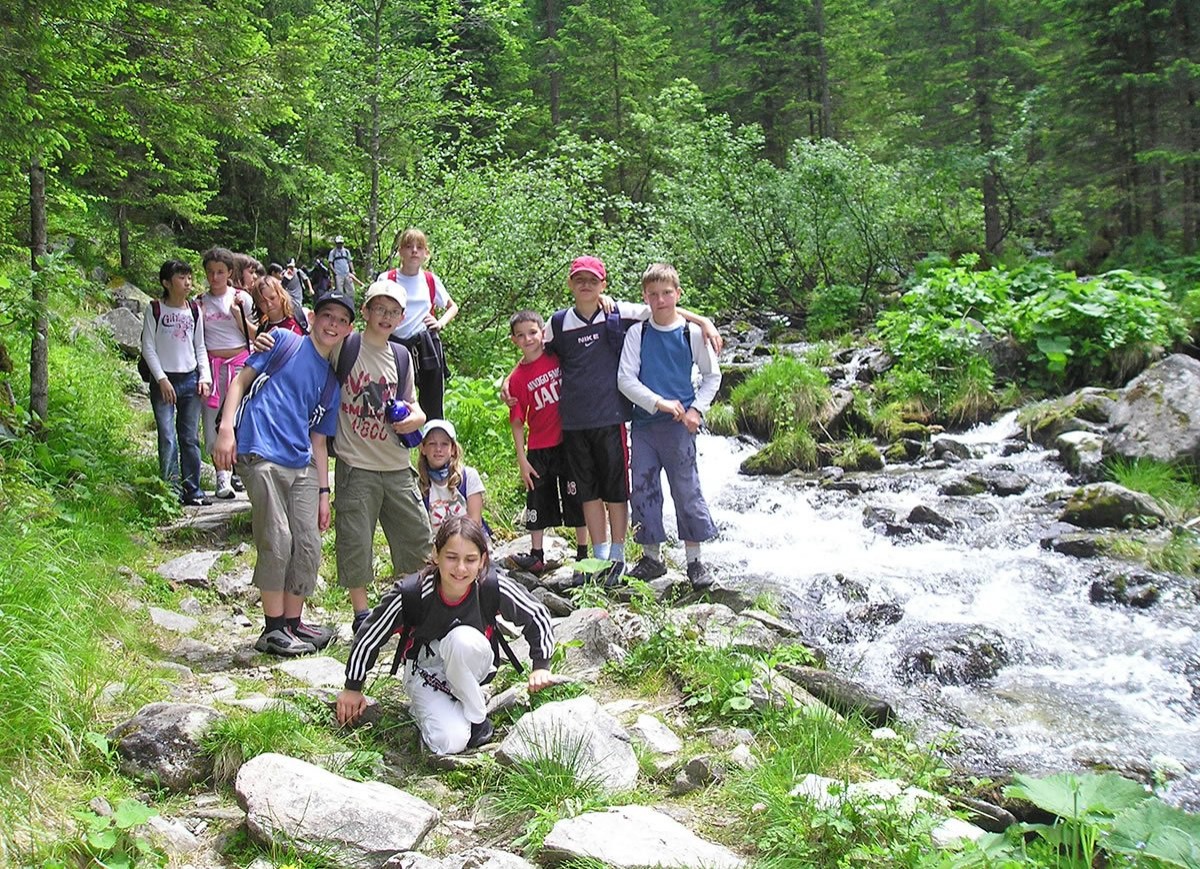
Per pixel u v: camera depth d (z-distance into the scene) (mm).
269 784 3236
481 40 26828
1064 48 19078
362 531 5023
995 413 10258
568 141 14586
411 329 6652
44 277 7438
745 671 4352
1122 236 17516
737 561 7004
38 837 2855
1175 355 8547
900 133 23359
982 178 19500
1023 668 5441
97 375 10734
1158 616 5832
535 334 6094
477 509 5809
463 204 13523
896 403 10438
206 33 7516
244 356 7738
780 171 17672
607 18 30750
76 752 3328
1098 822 3098
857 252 17078
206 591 5812
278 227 19656
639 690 4520
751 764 3730
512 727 3869
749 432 10508
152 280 15844
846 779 3459
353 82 12867
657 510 6121
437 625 3871
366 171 14812
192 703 3852
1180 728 4770
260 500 4719
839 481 8734
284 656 4824
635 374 5914
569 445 6035
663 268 5848
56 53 6695
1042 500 7867
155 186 15031
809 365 11219
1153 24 16422
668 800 3541
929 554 7008
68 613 4281
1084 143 17625
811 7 27750
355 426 4973
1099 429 8914
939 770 3738
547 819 3250
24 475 6227
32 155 6965
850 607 6102
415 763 3814
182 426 7500
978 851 3010
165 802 3307
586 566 5199
